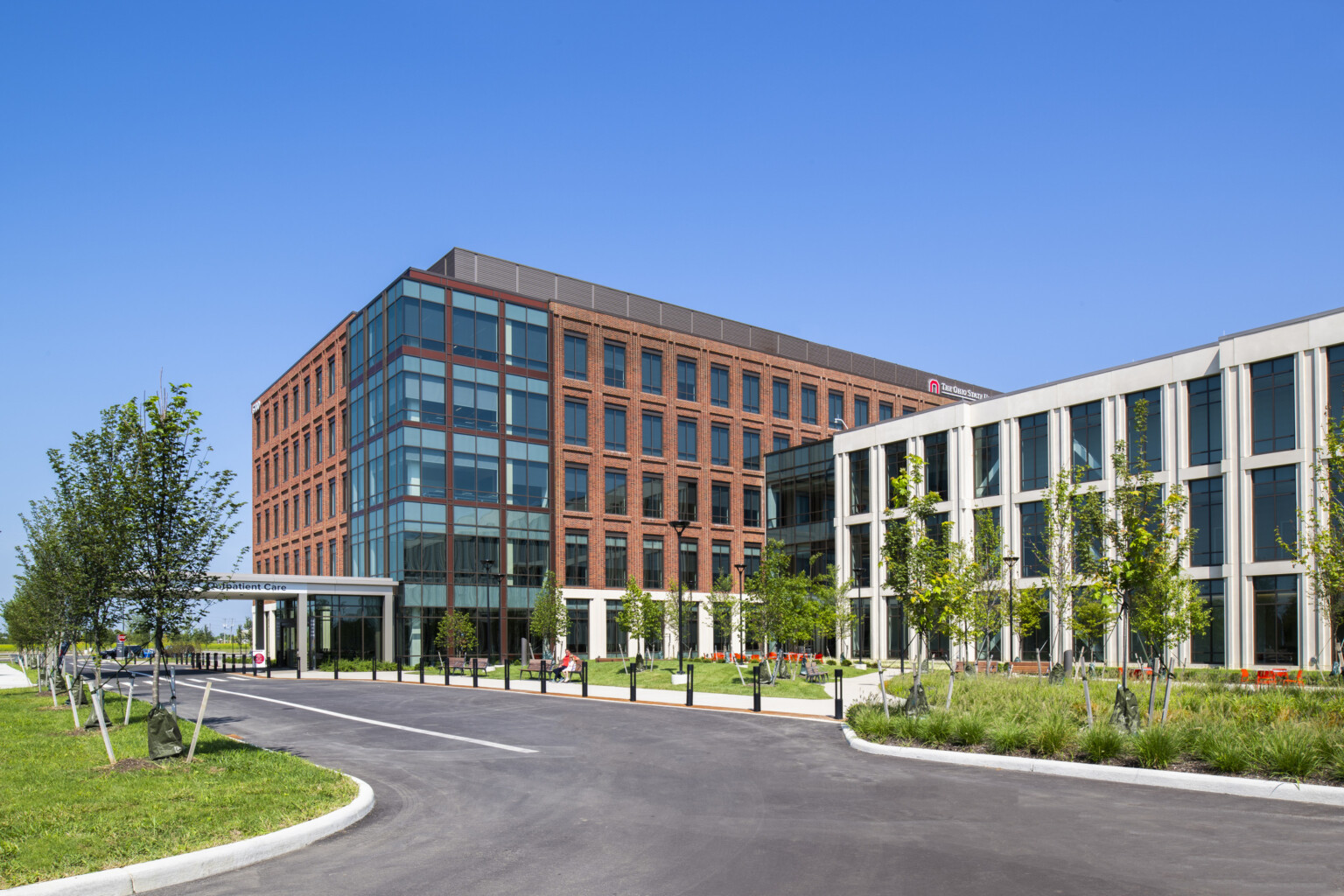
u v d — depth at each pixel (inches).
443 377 2058.3
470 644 1967.3
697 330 2495.1
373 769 586.2
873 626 1891.0
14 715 911.0
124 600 665.6
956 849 362.0
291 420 2674.7
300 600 1868.8
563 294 2288.4
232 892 320.5
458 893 314.7
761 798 474.3
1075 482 1230.3
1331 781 447.5
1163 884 310.5
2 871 326.6
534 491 2161.7
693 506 2396.7
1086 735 554.9
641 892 313.9
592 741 714.8
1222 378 1348.4
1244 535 1306.6
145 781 499.5
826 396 2709.2
